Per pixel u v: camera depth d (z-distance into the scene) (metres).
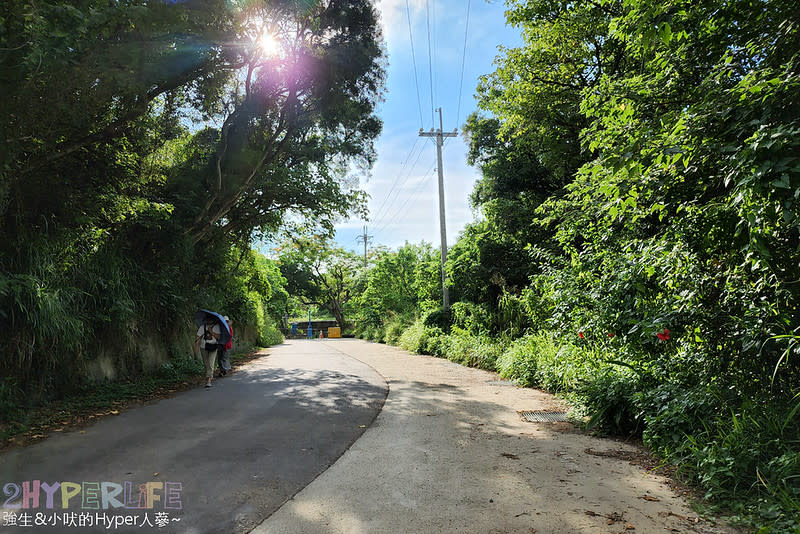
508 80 14.59
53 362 7.42
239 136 13.83
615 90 5.41
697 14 4.38
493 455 4.90
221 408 7.37
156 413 6.98
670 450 4.53
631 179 4.50
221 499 3.67
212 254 15.51
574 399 6.95
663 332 4.73
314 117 14.73
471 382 10.41
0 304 6.29
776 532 2.96
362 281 43.34
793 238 3.94
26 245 6.91
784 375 4.30
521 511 3.45
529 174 18.70
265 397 8.38
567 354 7.60
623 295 5.43
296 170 16.91
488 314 15.95
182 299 11.91
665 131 4.13
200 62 9.30
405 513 3.42
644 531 3.12
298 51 12.63
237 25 9.23
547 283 7.07
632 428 5.56
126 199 9.13
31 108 5.88
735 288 4.32
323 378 11.03
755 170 3.07
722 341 4.64
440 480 4.14
